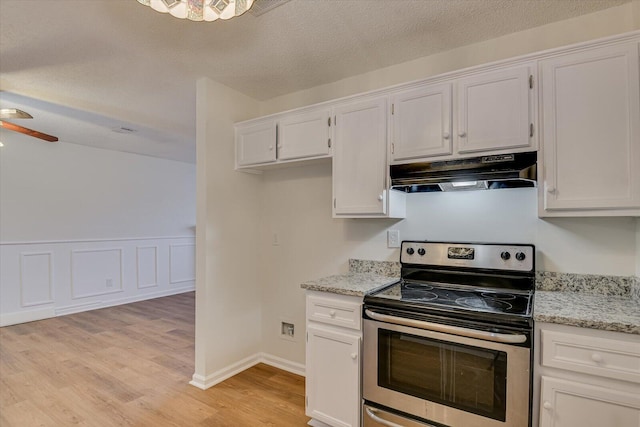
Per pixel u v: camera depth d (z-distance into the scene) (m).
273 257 3.03
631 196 1.46
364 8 1.80
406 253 2.27
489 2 1.75
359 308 1.88
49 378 2.72
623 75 1.49
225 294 2.76
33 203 4.39
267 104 3.09
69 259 4.70
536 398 1.42
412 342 1.70
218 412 2.25
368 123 2.14
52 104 3.10
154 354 3.22
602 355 1.31
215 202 2.69
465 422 1.56
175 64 2.44
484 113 1.77
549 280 1.88
